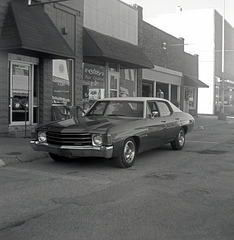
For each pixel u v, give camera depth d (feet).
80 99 51.75
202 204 17.83
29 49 37.45
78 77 51.29
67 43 46.93
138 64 60.39
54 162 28.55
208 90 126.41
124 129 25.61
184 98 98.02
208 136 51.93
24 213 16.37
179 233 14.06
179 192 20.02
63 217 15.84
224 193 19.90
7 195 19.24
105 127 24.95
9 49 37.99
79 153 24.63
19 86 43.04
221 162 29.40
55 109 46.55
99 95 57.47
